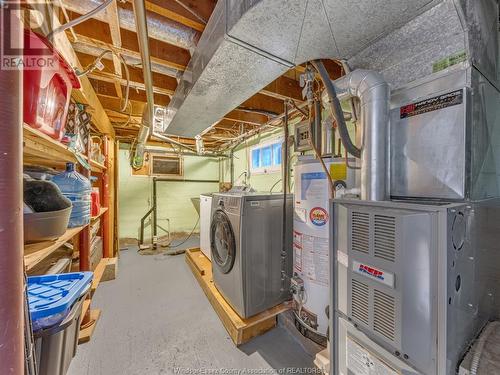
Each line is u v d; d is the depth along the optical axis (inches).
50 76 38.1
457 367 29.3
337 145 79.0
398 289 30.7
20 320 21.9
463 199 34.4
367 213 34.9
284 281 81.6
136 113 113.3
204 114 83.2
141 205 194.9
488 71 39.2
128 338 70.8
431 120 38.1
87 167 73.5
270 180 139.3
